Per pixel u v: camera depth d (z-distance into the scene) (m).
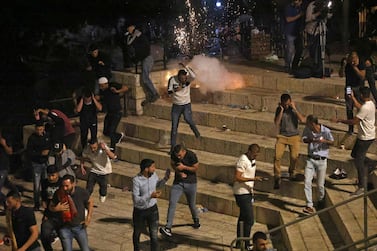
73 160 16.86
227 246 15.32
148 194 14.34
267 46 22.73
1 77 27.61
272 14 23.12
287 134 16.14
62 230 13.73
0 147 17.03
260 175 16.83
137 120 20.05
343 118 18.16
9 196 12.70
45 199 14.12
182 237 15.76
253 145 14.54
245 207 14.61
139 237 14.67
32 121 24.22
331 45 23.94
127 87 18.98
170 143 18.92
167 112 19.98
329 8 19.75
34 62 28.52
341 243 14.35
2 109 25.30
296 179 16.52
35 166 17.20
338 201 15.31
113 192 18.16
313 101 18.81
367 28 21.62
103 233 16.11
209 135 18.61
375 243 12.18
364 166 15.33
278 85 19.98
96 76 20.20
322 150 15.47
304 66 20.41
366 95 15.12
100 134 20.02
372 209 14.88
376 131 17.16
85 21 29.17
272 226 16.00
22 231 12.79
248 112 19.27
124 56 22.72
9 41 28.59
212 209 16.86
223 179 17.53
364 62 16.83
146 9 26.17
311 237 14.69
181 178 15.51
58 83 27.12
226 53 23.20
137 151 18.81
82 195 13.77
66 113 24.17
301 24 20.23
